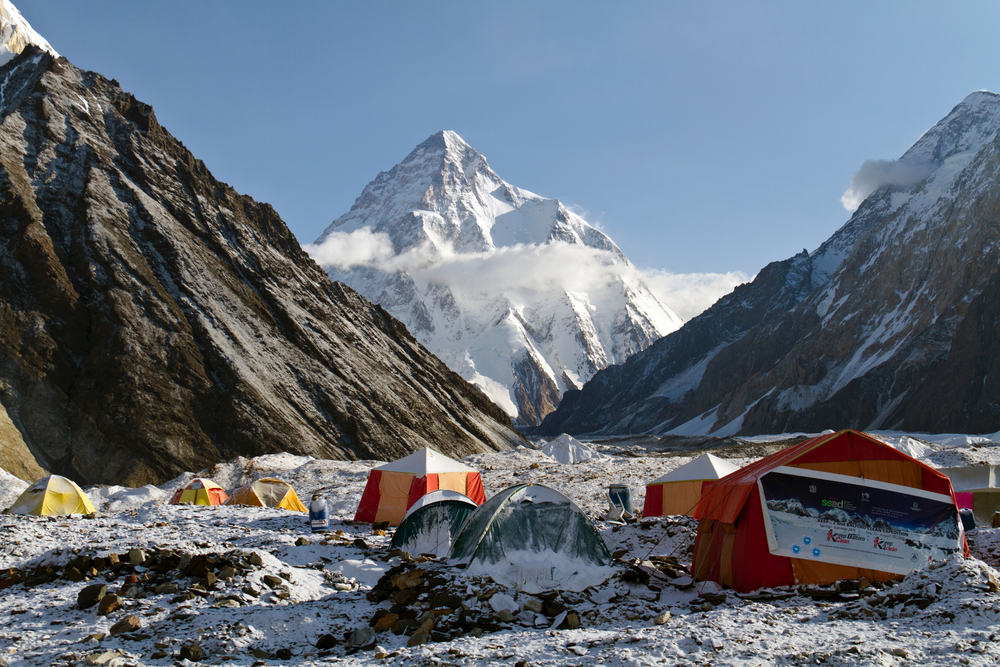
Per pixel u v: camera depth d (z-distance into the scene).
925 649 8.66
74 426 68.50
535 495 14.34
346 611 11.80
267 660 9.84
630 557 16.48
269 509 28.19
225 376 80.56
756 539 13.20
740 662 8.52
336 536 19.64
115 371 73.88
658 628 10.20
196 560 13.34
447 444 97.94
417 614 11.39
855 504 13.46
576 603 12.10
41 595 12.81
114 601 11.77
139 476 66.25
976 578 10.68
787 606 11.46
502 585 12.69
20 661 9.71
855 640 9.08
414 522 18.22
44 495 26.58
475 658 9.20
